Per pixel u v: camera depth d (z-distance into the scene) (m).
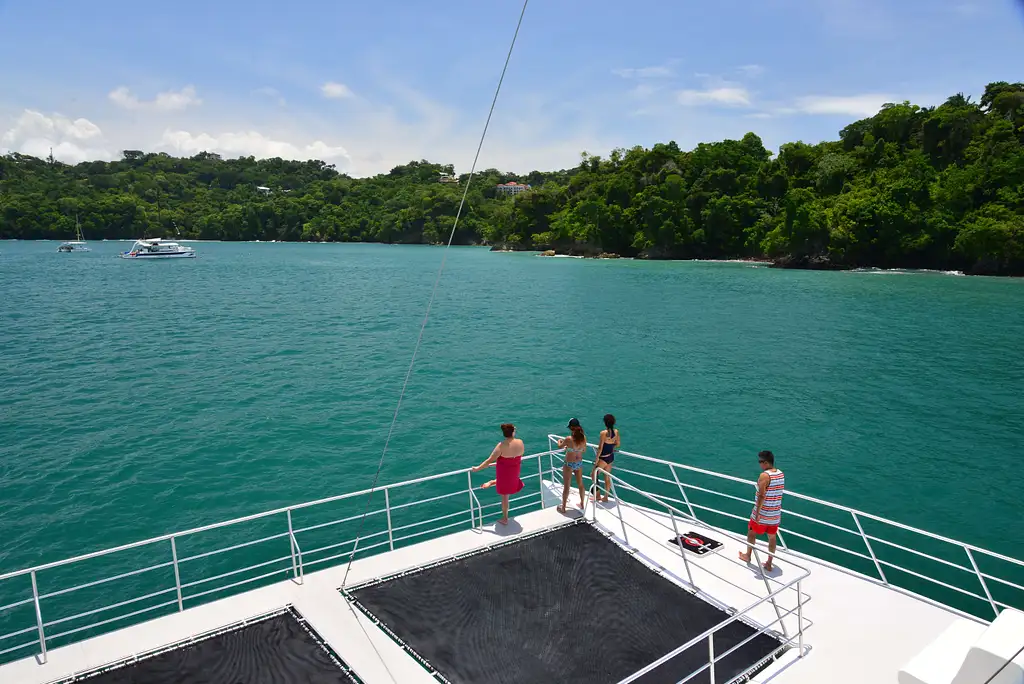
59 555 16.89
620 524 10.70
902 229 111.69
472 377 37.75
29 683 6.78
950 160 122.44
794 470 23.14
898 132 131.50
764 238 136.12
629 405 31.83
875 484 21.86
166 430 27.44
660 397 33.41
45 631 13.59
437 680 6.91
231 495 20.64
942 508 19.94
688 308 70.94
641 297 81.50
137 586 15.38
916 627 8.22
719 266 131.12
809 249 122.50
